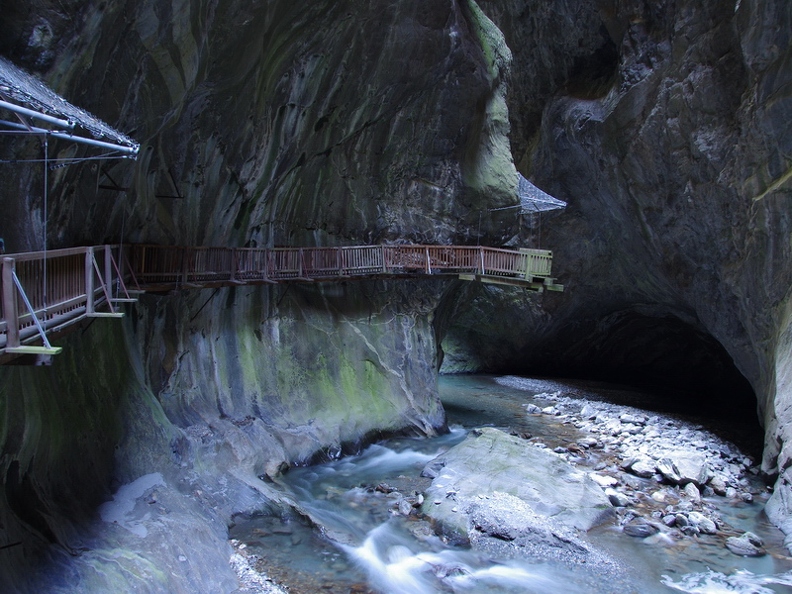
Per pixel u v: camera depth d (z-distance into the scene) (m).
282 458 14.02
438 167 19.92
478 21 19.97
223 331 14.76
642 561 10.70
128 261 10.29
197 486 11.24
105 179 9.41
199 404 13.40
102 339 10.37
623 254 25.91
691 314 25.14
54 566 6.80
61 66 7.05
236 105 12.41
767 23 15.16
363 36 14.83
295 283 16.25
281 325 16.20
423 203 19.98
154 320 12.66
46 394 8.23
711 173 18.03
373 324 18.50
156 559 8.20
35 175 7.08
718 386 28.64
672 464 14.98
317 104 15.12
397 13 15.08
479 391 27.41
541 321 30.64
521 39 27.00
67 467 8.40
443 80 18.44
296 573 9.77
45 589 6.43
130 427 10.51
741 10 15.72
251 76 12.20
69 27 6.90
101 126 6.65
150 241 11.97
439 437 18.44
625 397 26.72
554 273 29.14
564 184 26.98
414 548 10.95
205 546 9.48
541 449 15.16
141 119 9.58
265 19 11.46
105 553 7.67
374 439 17.06
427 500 12.57
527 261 19.28
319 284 17.58
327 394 16.61
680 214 19.95
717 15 17.31
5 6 6.37
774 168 15.77
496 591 9.62
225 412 14.00
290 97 14.02
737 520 12.67
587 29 24.67
